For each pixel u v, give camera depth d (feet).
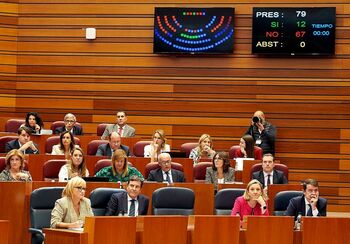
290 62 91.09
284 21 90.33
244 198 58.03
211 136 92.53
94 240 47.75
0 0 96.17
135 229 49.34
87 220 48.19
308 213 59.41
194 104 92.89
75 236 47.80
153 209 59.47
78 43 95.45
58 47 95.86
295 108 90.94
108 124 89.04
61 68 95.81
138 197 58.08
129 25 94.48
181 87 93.15
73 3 95.71
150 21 94.02
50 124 96.07
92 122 95.04
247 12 91.76
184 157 79.15
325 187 90.22
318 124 90.58
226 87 92.22
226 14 91.50
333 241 53.93
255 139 87.35
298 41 90.07
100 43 95.04
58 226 51.49
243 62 91.91
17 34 96.89
